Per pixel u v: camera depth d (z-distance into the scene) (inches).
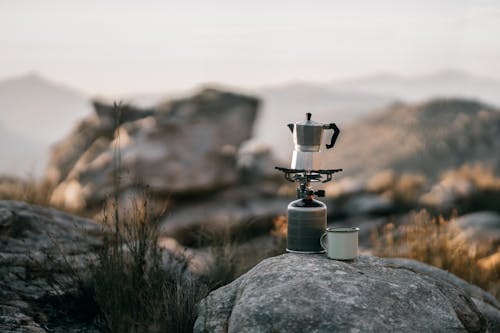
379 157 1015.0
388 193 257.4
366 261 77.9
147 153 229.6
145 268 82.5
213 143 248.7
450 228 129.4
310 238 77.8
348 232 75.5
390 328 64.5
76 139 288.5
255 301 67.4
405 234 131.4
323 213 78.4
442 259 115.3
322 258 76.1
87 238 103.0
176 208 221.5
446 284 76.9
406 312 67.1
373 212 239.0
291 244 78.8
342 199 262.8
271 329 64.1
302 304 66.2
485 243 144.2
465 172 285.1
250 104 277.1
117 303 75.7
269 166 267.6
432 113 1201.4
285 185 265.6
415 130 1123.3
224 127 264.4
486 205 225.6
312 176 79.7
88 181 219.1
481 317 74.2
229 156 246.8
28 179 166.9
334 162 1090.1
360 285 69.3
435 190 250.7
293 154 81.2
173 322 76.3
